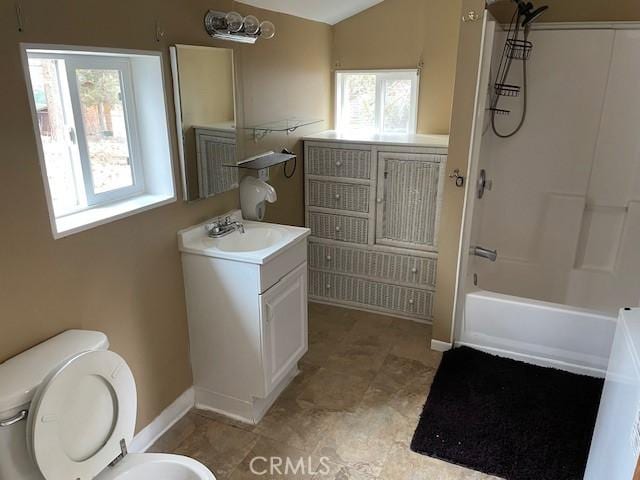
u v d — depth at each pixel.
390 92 3.53
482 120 2.54
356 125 3.70
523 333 2.70
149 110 2.04
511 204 3.29
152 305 2.10
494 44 2.53
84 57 1.79
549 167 3.14
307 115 3.36
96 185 1.93
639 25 2.72
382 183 3.13
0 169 1.41
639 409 1.26
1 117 1.39
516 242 3.35
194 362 2.38
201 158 2.27
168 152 2.08
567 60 2.90
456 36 3.19
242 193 2.65
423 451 2.12
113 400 1.59
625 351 1.47
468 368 2.68
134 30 1.82
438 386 2.55
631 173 2.99
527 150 3.15
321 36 3.38
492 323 2.77
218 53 2.27
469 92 2.48
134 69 2.00
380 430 2.26
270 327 2.22
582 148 3.04
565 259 3.24
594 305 3.24
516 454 2.08
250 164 2.57
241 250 2.41
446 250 2.75
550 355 2.68
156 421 2.21
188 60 2.09
